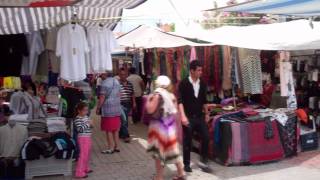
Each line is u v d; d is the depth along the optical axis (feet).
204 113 20.30
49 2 14.69
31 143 19.89
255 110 23.99
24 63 19.52
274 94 28.35
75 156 20.62
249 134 21.97
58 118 22.25
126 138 29.14
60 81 23.13
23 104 22.85
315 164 22.24
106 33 19.81
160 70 33.91
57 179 20.04
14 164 20.13
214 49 27.89
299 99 31.78
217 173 20.47
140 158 24.27
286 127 23.44
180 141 21.21
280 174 20.25
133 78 37.35
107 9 22.76
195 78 19.80
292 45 24.36
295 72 32.58
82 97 24.34
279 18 35.60
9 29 19.71
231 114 22.74
